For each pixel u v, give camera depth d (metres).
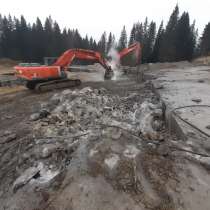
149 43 61.00
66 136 5.55
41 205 3.34
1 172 4.70
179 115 6.74
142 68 32.38
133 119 6.99
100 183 3.45
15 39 57.38
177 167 3.95
